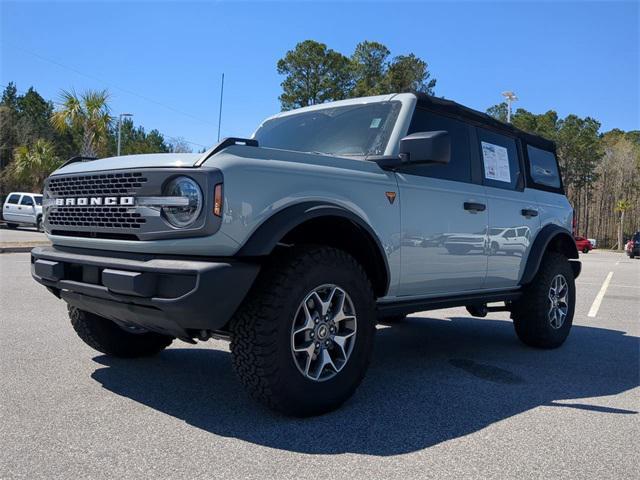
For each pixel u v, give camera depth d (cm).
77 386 406
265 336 325
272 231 327
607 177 8169
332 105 500
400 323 752
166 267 312
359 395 409
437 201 450
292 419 350
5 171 4628
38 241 2030
